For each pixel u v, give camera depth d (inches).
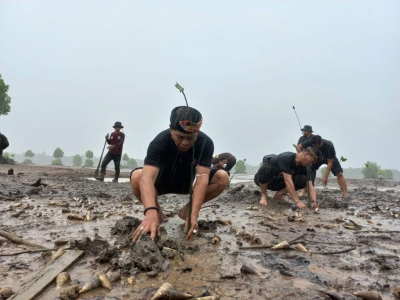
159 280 97.5
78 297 85.3
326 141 335.3
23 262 109.2
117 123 487.5
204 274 103.0
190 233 135.9
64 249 118.0
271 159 283.1
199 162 145.3
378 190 499.5
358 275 106.4
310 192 260.5
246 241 143.9
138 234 121.5
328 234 163.9
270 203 274.4
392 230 179.5
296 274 105.4
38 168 747.4
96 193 300.2
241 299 87.0
